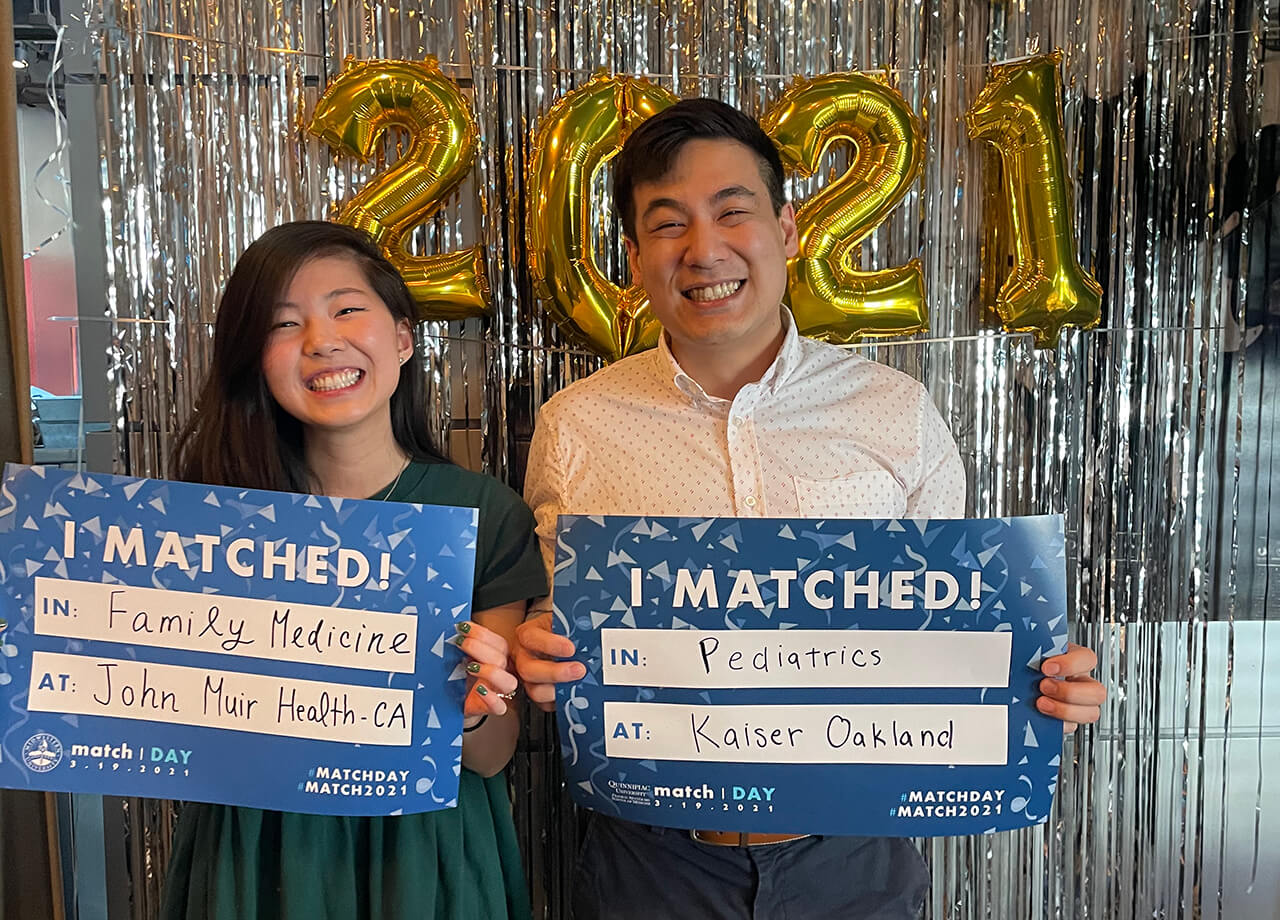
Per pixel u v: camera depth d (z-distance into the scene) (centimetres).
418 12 148
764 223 105
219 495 94
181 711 95
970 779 96
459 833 104
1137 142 151
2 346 140
